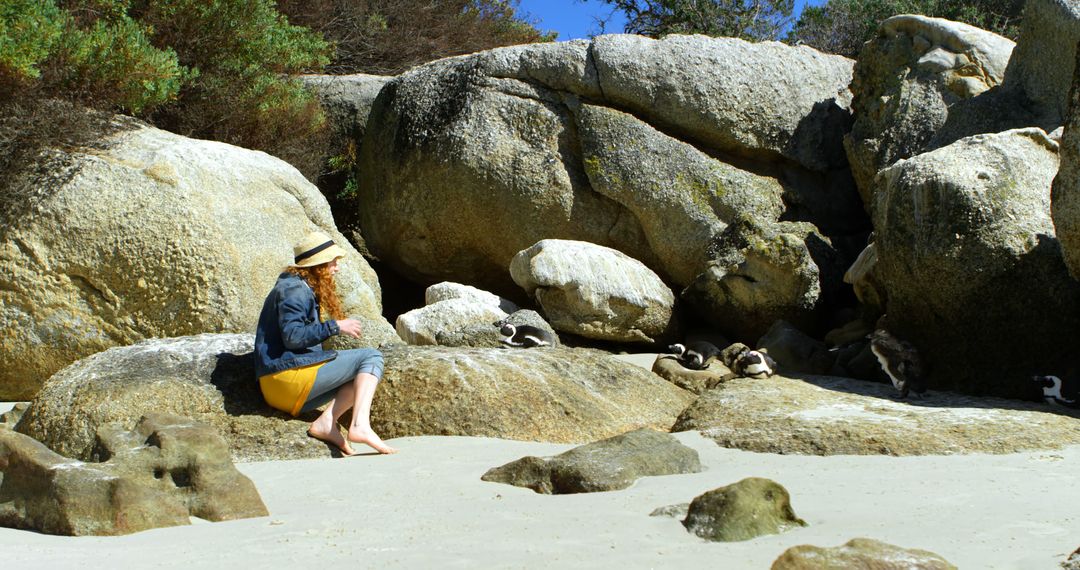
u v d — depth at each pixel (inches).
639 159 534.9
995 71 513.7
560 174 543.5
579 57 553.3
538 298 494.9
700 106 540.7
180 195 421.7
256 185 447.2
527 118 554.9
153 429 226.5
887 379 383.2
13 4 458.3
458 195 558.3
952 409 312.3
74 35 488.4
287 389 292.7
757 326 487.2
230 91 593.6
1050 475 222.7
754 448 275.9
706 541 164.9
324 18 836.0
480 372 322.0
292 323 290.0
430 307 482.9
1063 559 148.7
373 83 697.0
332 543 170.6
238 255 424.2
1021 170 379.9
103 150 436.8
